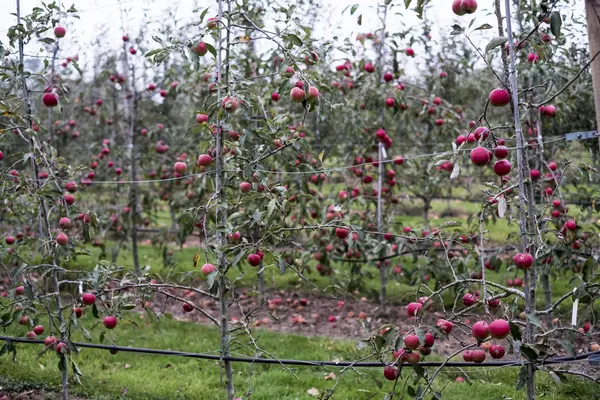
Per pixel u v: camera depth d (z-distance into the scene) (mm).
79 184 5672
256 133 3371
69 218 3922
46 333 5570
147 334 5695
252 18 6176
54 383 4484
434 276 5781
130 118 7527
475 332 2580
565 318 5574
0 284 6320
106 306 3756
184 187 7496
